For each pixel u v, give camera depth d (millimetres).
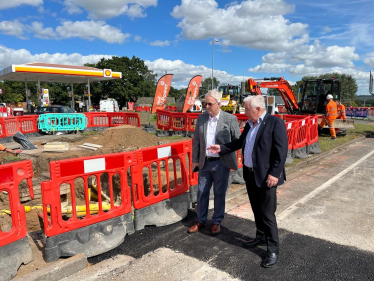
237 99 26891
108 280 2963
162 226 4184
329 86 14297
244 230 4066
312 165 7898
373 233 3910
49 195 3088
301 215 4531
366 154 9352
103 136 9461
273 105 23828
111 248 3482
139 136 9391
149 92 66938
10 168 2871
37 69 23484
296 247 3557
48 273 2885
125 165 3770
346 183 6184
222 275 3020
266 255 3250
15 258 2955
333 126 12156
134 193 3949
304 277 2961
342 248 3525
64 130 14133
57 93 63188
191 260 3305
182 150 4566
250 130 3305
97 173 3494
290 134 7887
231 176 5926
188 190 4863
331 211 4680
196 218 4484
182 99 28906
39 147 8742
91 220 3449
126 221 3836
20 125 12336
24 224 3031
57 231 3160
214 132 3727
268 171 3107
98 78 29156
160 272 3090
